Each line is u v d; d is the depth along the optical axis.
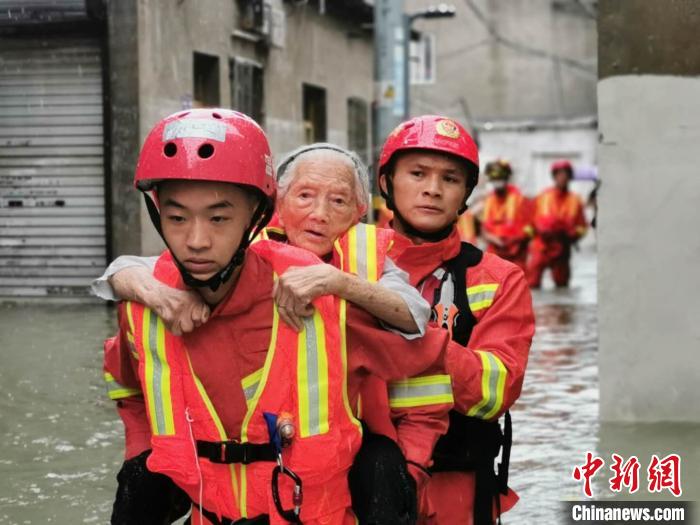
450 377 3.39
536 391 8.27
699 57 6.78
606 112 6.90
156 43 12.60
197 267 2.92
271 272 3.06
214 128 2.90
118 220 12.54
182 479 3.02
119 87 12.40
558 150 42.31
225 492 3.05
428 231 4.04
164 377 3.04
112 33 12.38
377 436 3.26
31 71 12.73
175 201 2.91
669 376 6.97
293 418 3.00
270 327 3.02
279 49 16.30
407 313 3.15
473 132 41.88
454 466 3.90
